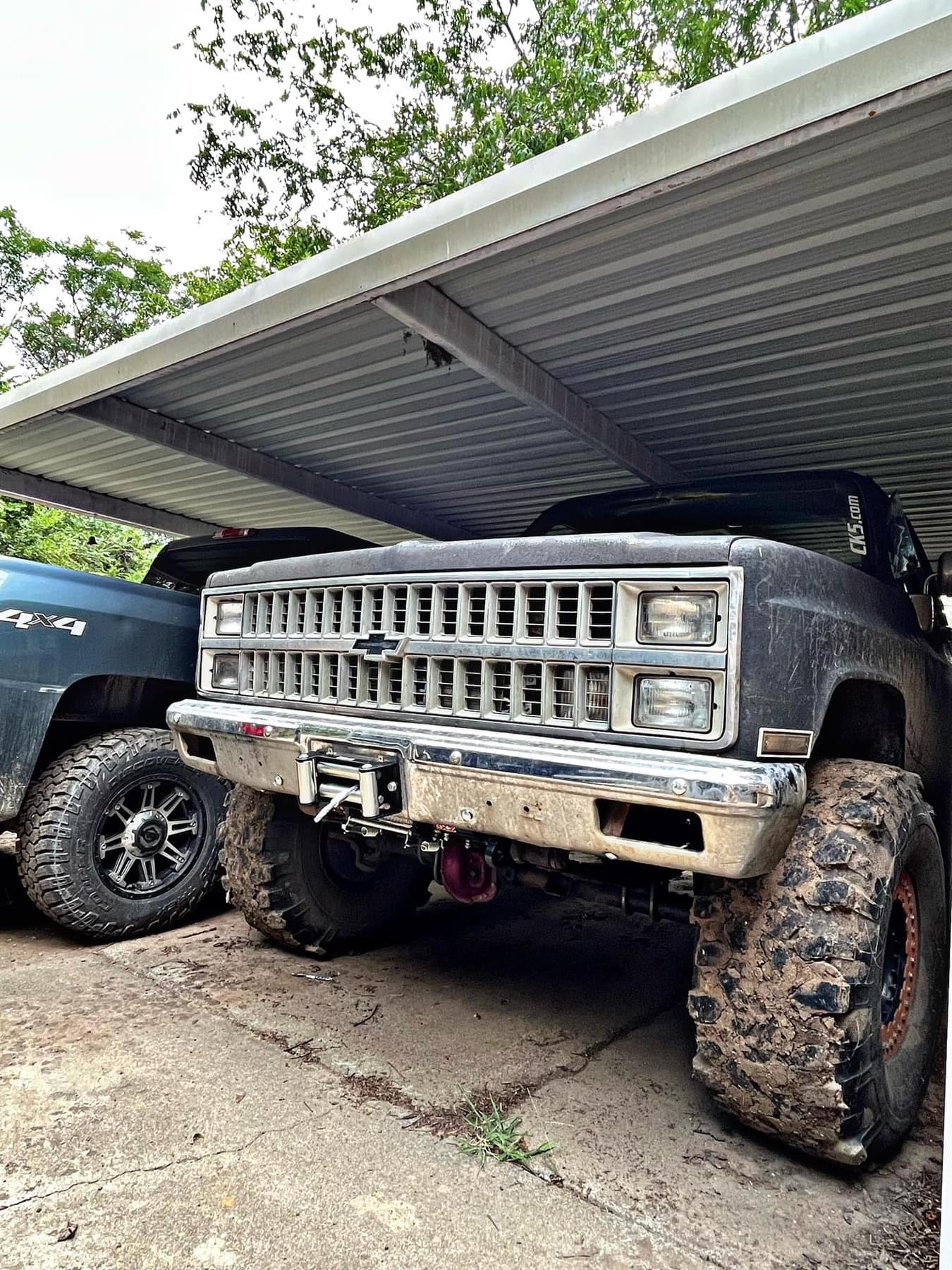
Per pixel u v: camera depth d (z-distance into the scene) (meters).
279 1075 2.30
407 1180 1.85
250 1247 1.61
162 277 21.14
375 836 2.69
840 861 1.91
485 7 14.46
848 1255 1.68
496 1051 2.54
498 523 6.45
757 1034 1.88
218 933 3.62
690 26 12.27
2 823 3.43
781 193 2.34
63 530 11.00
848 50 1.85
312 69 15.23
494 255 2.64
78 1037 2.49
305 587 2.71
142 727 3.69
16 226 19.31
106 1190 1.76
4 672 3.20
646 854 1.87
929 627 3.07
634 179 2.17
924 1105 2.41
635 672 1.98
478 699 2.25
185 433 4.66
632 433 4.25
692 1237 1.71
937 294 2.86
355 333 3.41
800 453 4.40
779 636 1.91
